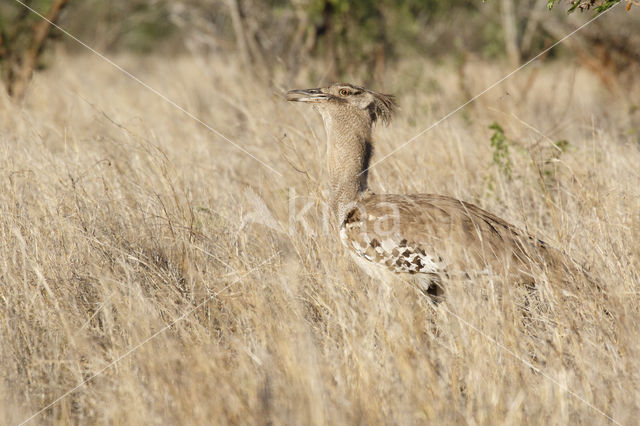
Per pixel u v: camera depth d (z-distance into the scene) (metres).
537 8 35.94
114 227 12.83
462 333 9.66
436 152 16.28
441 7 31.67
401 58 31.23
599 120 21.00
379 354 9.80
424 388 8.76
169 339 10.08
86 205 13.25
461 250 10.66
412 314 10.02
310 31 27.25
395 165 15.05
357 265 12.26
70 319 10.74
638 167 14.34
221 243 12.65
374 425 8.27
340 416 8.12
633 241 11.41
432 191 14.55
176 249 12.59
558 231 11.70
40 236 12.05
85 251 12.14
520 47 37.91
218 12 33.38
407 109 21.88
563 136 20.31
